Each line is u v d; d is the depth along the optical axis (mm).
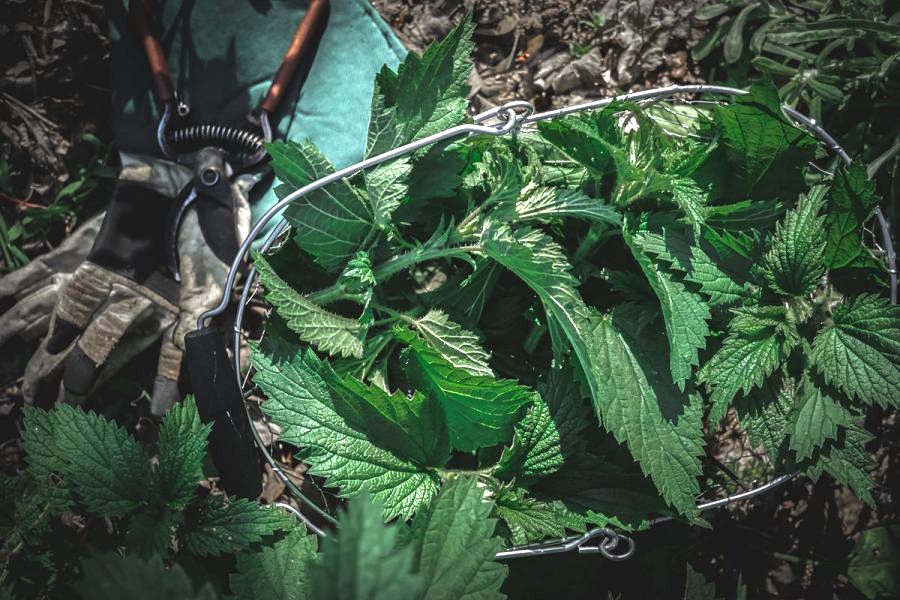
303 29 803
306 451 695
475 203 724
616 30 866
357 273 692
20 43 852
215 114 816
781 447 726
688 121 792
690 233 701
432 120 697
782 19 839
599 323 704
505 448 708
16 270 812
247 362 810
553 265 684
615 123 692
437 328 705
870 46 818
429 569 603
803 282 713
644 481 722
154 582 523
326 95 812
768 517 832
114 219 786
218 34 817
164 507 691
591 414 732
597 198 700
